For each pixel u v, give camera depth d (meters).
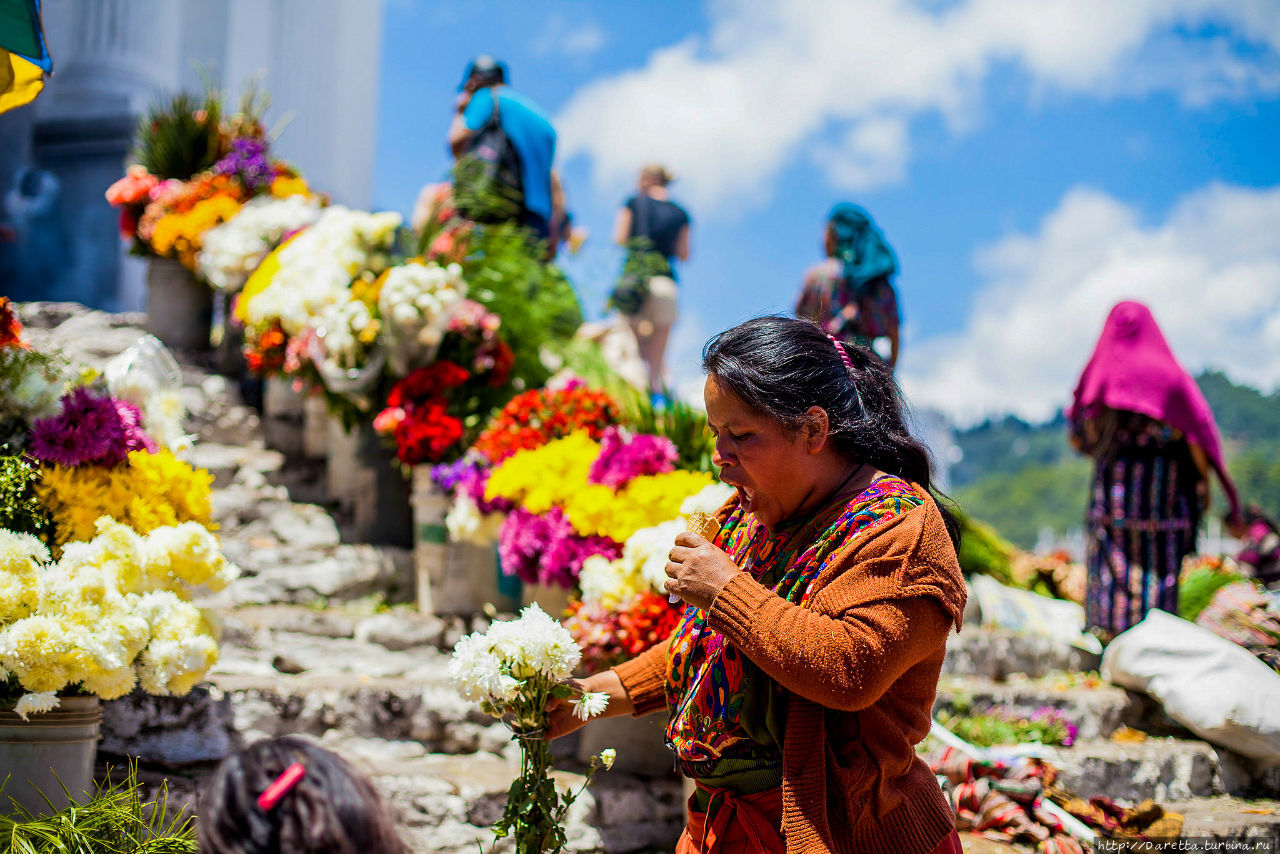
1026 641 4.69
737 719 1.79
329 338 4.38
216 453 5.13
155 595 2.62
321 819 1.18
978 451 146.62
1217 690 4.07
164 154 6.36
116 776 2.90
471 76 6.17
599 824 3.14
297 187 6.28
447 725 3.41
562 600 3.77
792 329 1.83
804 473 1.79
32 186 10.55
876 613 1.62
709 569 1.71
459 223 5.25
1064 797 3.36
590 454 3.73
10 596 2.37
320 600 4.25
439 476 4.14
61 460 2.70
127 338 5.91
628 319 6.98
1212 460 4.58
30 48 2.57
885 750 1.69
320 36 13.47
